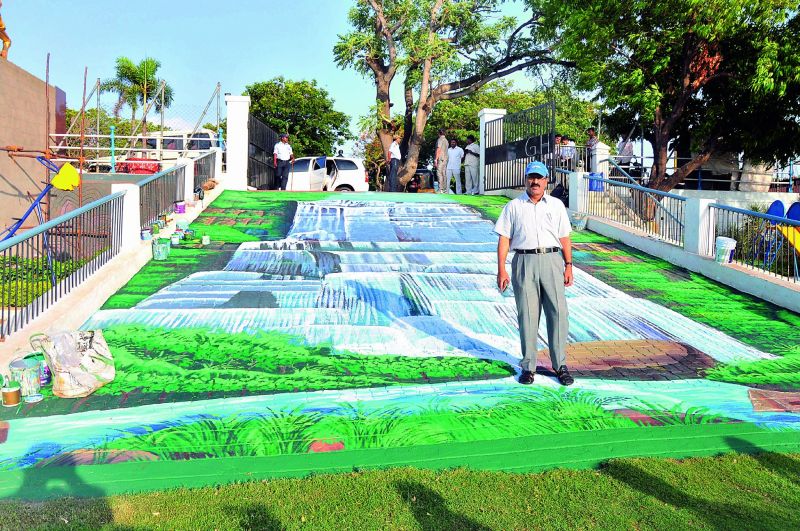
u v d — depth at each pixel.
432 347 6.09
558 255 5.03
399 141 26.75
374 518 3.16
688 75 14.97
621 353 6.11
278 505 3.29
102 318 6.66
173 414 4.38
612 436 4.17
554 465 3.88
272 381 5.11
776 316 7.55
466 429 4.18
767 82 13.23
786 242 9.10
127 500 3.33
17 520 3.10
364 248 10.12
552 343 5.12
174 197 11.76
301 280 8.28
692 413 4.54
